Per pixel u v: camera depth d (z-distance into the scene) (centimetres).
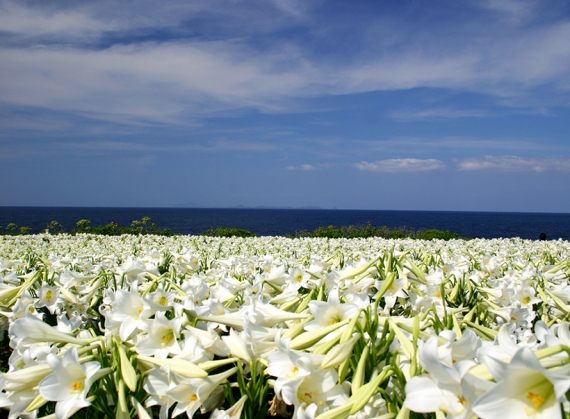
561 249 999
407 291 315
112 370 192
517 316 306
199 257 625
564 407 121
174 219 10944
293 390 168
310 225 8225
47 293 380
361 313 203
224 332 291
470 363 133
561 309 324
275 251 881
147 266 438
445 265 406
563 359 128
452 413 135
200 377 189
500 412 119
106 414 192
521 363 113
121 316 240
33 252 745
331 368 178
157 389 198
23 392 196
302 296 288
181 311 240
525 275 437
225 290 319
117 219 9581
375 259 319
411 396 141
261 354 212
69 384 183
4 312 359
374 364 182
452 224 8744
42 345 247
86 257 640
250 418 195
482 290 349
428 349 133
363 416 172
